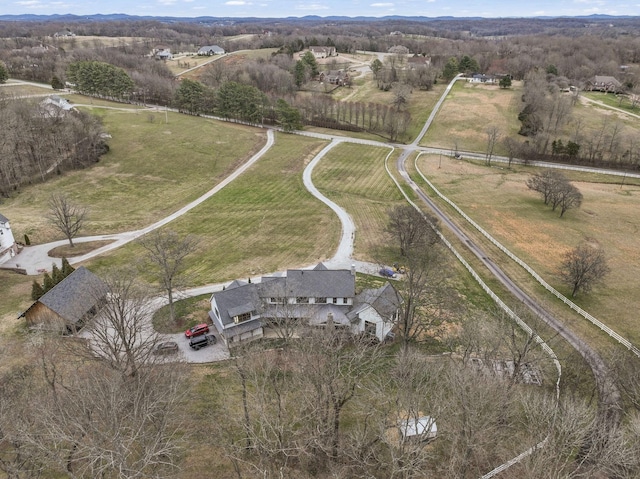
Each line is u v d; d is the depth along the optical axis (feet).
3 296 203.31
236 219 309.01
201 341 172.96
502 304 208.64
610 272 245.86
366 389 136.26
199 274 234.38
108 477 100.63
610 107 596.29
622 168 439.63
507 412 120.67
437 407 119.14
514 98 621.31
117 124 498.28
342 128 552.82
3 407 106.01
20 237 272.10
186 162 412.77
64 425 101.24
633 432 117.70
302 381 131.95
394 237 260.83
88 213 305.73
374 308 175.01
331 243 272.51
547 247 277.03
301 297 189.57
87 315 167.94
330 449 112.47
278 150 458.91
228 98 534.37
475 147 497.05
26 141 360.07
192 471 113.29
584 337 190.39
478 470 112.98
